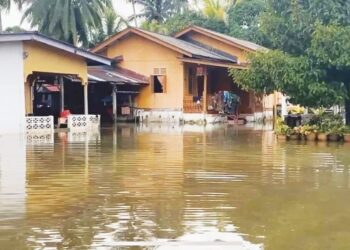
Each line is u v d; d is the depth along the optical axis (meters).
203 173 9.59
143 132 19.03
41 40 18.47
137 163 10.83
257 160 11.32
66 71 20.25
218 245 5.36
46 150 13.03
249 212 6.67
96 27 32.81
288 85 15.74
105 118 26.16
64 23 30.83
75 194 7.75
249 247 5.29
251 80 16.28
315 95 15.66
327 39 14.92
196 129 20.88
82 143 14.80
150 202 7.23
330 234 5.70
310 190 8.05
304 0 16.59
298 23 16.16
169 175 9.38
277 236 5.64
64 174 9.47
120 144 14.55
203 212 6.66
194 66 27.20
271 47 18.92
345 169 10.07
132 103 27.06
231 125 24.06
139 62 27.17
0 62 17.83
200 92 28.30
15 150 13.02
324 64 15.39
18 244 5.38
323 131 15.79
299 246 5.30
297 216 6.46
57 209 6.83
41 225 6.07
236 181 8.80
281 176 9.29
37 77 22.09
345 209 6.81
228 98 27.48
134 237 5.61
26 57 18.31
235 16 40.03
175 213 6.62
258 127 22.48
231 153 12.57
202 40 29.89
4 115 17.94
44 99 25.06
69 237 5.61
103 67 27.50
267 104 30.72
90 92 26.23
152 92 26.83
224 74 28.97
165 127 22.11
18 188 8.20
